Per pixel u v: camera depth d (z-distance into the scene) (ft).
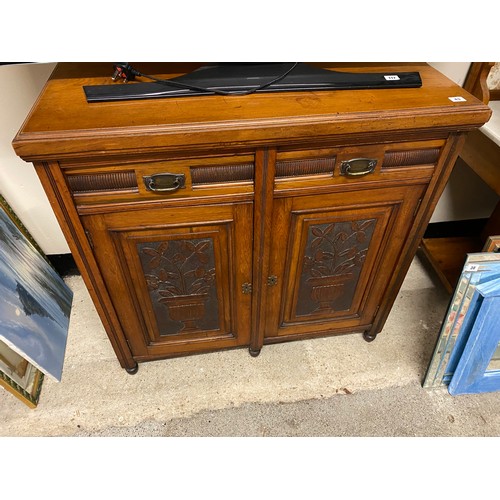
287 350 4.15
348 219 3.06
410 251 3.39
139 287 3.19
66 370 3.95
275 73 2.73
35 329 3.67
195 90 2.57
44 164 2.33
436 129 2.58
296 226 3.02
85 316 4.46
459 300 3.23
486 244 3.14
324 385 3.87
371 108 2.51
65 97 2.54
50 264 4.58
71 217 2.60
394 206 3.06
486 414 3.71
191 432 3.54
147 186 2.55
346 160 2.69
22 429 3.53
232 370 3.97
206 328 3.69
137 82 2.65
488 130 3.43
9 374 3.46
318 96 2.63
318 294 3.62
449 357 3.62
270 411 3.68
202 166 2.54
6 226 3.88
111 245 2.84
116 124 2.30
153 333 3.61
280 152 2.57
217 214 2.81
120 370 3.97
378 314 3.92
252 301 3.46
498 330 3.35
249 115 2.40
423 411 3.71
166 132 2.27
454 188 4.92
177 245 2.96
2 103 3.51
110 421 3.60
